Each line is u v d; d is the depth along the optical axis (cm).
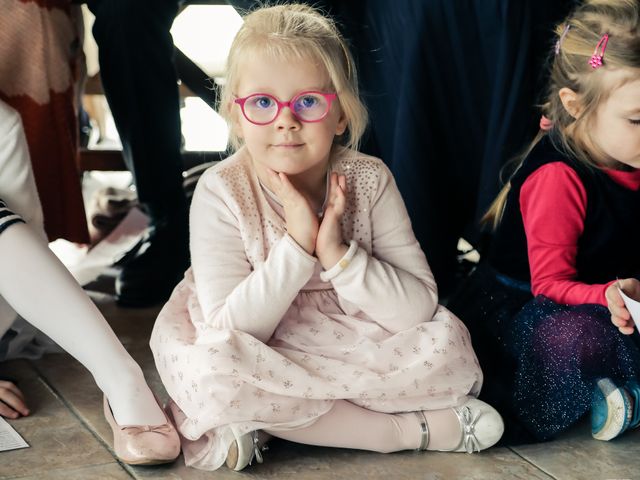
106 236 293
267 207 168
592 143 181
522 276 193
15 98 222
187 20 563
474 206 229
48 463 157
